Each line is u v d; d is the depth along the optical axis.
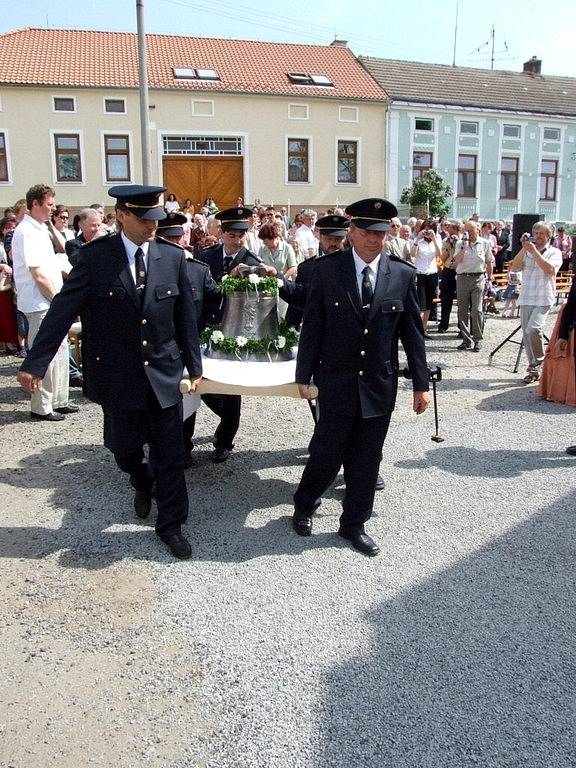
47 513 4.16
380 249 3.45
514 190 28.00
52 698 2.57
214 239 7.30
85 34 24.98
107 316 3.41
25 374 3.32
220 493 4.48
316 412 4.86
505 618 3.10
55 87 21.80
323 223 4.83
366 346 3.46
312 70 26.06
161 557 3.62
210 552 3.68
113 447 3.66
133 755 2.31
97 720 2.47
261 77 24.70
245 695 2.59
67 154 22.44
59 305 3.37
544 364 6.92
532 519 4.11
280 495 4.46
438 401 6.87
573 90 30.50
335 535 3.89
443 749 2.34
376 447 3.63
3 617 3.08
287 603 3.19
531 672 2.74
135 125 22.77
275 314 4.39
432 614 3.12
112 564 3.54
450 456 5.20
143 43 12.37
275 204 24.62
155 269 3.44
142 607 3.16
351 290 3.46
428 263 10.91
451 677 2.70
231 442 5.14
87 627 3.01
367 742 2.37
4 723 2.45
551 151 28.22
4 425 5.94
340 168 25.34
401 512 4.20
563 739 2.39
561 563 3.59
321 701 2.56
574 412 6.49
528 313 7.64
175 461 3.61
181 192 23.72
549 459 5.15
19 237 5.96
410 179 26.17
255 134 23.98
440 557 3.64
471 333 9.73
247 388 3.69
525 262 7.61
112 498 4.39
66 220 8.20
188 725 2.45
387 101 25.12
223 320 4.40
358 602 3.21
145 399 3.46
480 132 26.88
